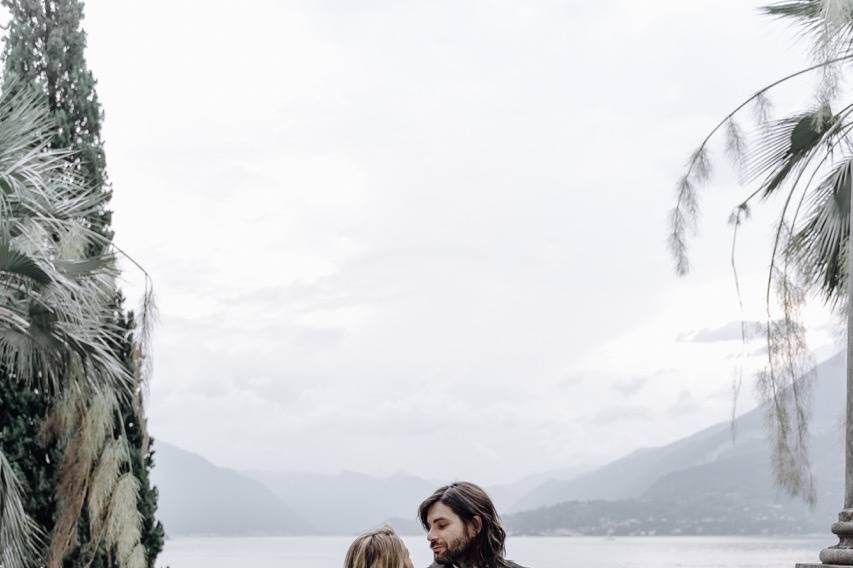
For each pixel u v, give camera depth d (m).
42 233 10.57
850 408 6.02
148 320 11.73
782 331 8.26
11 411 12.61
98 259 10.49
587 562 158.38
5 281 10.17
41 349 10.71
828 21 6.99
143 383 12.10
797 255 8.55
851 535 5.65
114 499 12.00
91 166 14.13
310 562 192.25
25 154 10.98
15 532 10.41
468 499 2.96
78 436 12.00
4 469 10.38
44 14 14.60
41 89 14.07
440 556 2.97
